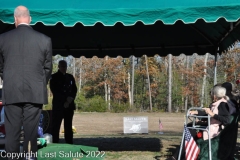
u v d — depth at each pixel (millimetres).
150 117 31297
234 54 51594
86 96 58375
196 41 10750
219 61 53031
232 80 51000
